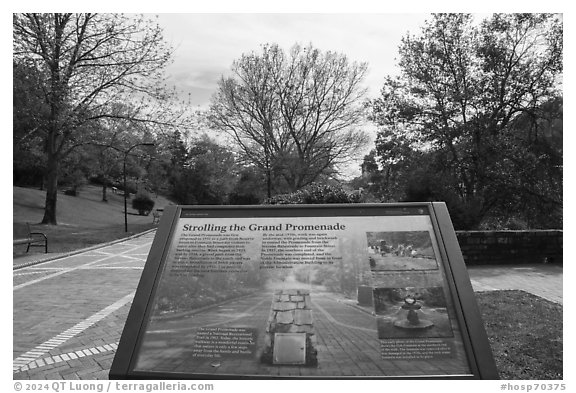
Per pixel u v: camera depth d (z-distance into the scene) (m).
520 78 21.25
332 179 38.38
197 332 3.06
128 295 8.85
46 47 22.09
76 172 44.03
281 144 38.66
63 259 14.65
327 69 37.53
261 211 3.66
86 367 5.03
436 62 22.14
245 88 37.31
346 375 2.79
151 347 3.01
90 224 31.36
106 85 24.23
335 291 3.19
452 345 2.94
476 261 11.55
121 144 30.66
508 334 5.43
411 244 3.40
